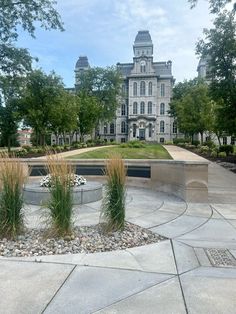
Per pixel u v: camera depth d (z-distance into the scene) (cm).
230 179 1304
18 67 2503
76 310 277
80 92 5784
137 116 8206
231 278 341
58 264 379
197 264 381
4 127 3177
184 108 4216
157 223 574
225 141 5631
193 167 788
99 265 377
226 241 471
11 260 391
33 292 308
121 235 492
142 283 329
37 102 3222
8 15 2248
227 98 1814
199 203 770
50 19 2388
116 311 276
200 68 7338
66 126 3875
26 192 732
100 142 5772
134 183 1044
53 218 475
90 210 679
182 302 290
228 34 1712
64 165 494
